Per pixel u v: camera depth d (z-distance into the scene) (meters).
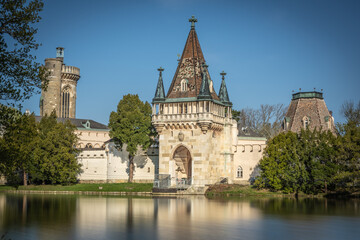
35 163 118.50
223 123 110.94
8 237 48.97
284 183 95.50
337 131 95.88
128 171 122.94
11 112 41.97
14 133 42.81
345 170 89.75
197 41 111.50
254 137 132.12
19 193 110.94
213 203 79.56
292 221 58.03
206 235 49.41
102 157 128.50
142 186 110.62
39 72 41.56
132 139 111.44
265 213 64.75
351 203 77.31
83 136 168.62
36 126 118.88
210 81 110.88
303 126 124.50
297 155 93.31
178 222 57.66
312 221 57.94
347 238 47.81
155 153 119.50
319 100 126.12
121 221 58.84
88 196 99.88
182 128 104.94
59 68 190.75
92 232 51.28
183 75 108.62
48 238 48.50
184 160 109.69
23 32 39.84
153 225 55.62
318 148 92.44
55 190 115.81
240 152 112.50
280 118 165.25
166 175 103.69
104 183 119.06
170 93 108.19
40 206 76.25
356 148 88.44
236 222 57.47
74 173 121.00
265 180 99.00
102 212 67.31
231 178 111.00
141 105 118.31
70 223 57.28
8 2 39.50
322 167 91.19
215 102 107.00
